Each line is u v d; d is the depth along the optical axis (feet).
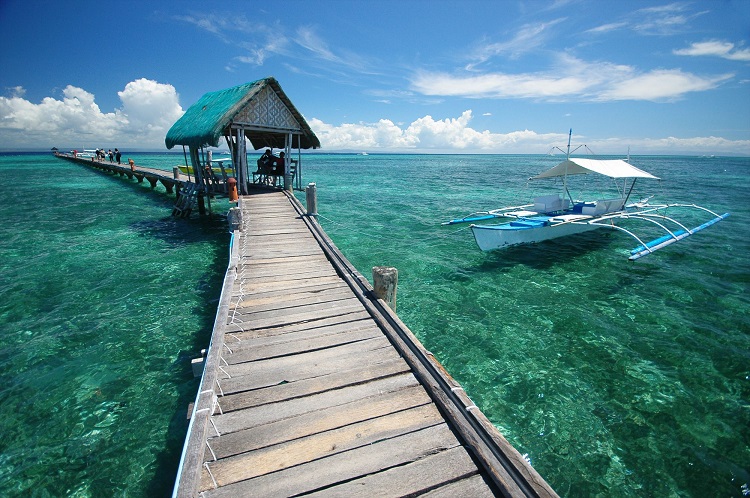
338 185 128.57
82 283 33.53
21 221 59.62
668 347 23.98
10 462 15.10
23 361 21.86
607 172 44.47
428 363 15.28
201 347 23.49
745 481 14.53
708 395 19.54
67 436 16.39
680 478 14.64
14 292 31.40
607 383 20.40
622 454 15.79
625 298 31.45
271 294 23.21
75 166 198.18
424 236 52.75
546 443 16.35
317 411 13.19
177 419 17.42
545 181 146.10
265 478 10.50
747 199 93.91
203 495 9.92
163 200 83.97
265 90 50.19
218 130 43.96
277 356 16.60
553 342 24.48
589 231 51.52
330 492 10.12
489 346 23.97
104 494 13.73
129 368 21.26
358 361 16.30
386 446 11.67
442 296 31.55
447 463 11.09
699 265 40.37
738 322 27.37
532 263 40.34
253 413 13.03
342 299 22.72
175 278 34.94
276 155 63.16
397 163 363.15
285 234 36.73
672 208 79.36
